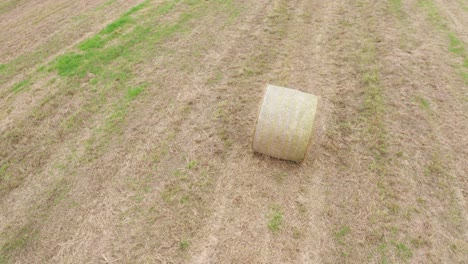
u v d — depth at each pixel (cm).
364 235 469
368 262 439
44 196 529
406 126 654
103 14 1172
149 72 823
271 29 1019
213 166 575
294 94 523
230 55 890
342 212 500
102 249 455
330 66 837
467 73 796
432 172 561
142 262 440
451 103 710
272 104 518
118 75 815
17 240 470
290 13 1128
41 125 671
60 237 471
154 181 549
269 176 555
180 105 715
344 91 746
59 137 641
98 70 836
